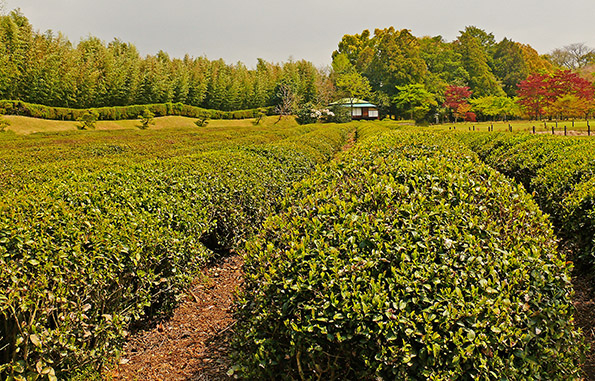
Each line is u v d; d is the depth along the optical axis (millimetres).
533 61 84688
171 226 5027
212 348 4113
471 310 2326
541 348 2410
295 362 2676
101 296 3619
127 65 51719
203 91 60562
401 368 2240
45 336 3012
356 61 89562
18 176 7234
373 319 2273
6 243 3158
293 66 71812
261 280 2840
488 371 2232
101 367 3623
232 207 6746
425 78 74875
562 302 2670
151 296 4355
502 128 38750
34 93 41938
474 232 3018
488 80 71562
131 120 47906
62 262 3311
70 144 16891
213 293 5512
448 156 6047
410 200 3490
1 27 39719
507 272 2650
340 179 4477
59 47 45938
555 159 8383
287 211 4020
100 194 4797
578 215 5305
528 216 3465
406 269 2574
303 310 2510
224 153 9352
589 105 38344
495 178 4305
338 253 2734
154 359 3992
